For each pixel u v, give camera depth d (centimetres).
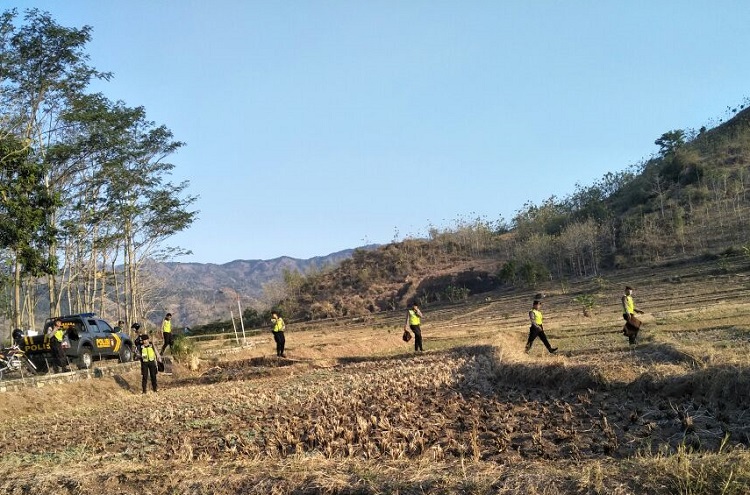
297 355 3108
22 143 2762
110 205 4144
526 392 1433
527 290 7225
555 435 987
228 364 3106
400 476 773
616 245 7725
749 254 5212
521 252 8225
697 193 7906
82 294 4719
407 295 8856
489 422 1136
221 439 1233
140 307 5416
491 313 5700
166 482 912
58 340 2508
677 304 3809
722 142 9494
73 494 933
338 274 10206
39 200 2655
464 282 8756
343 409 1430
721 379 1107
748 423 938
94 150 3847
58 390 2155
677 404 1106
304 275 10612
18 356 2414
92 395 2252
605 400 1227
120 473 980
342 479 794
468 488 704
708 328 2291
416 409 1332
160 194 4628
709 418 988
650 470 682
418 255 10200
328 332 5894
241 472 898
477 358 2145
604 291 5622
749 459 673
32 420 1788
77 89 3716
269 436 1203
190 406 1755
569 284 6775
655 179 8900
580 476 689
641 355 1638
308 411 1465
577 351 2039
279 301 9675
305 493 784
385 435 1084
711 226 7019
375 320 7069
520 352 2086
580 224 7856
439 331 4156
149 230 4834
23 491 966
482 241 10275
